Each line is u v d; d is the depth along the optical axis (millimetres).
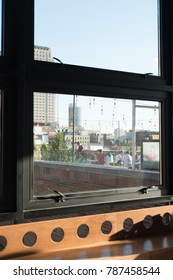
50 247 1795
